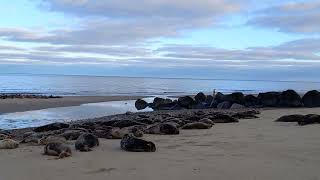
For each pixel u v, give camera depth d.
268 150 9.54
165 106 34.31
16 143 10.73
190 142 11.26
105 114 28.30
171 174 7.13
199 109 31.56
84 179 6.86
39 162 8.46
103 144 11.10
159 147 10.34
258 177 6.86
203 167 7.66
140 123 17.12
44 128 17.05
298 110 26.23
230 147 10.15
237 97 32.16
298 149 9.61
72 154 9.39
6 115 26.36
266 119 19.22
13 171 7.60
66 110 30.80
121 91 65.69
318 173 7.07
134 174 7.17
